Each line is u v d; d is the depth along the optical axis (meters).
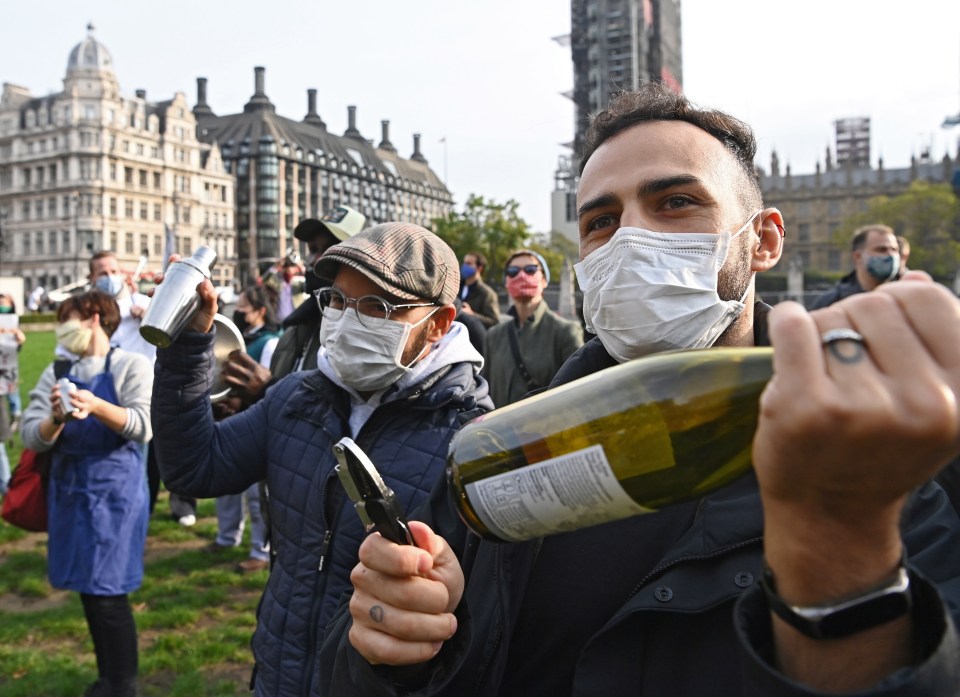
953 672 0.75
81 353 4.07
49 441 3.86
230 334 2.96
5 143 96.38
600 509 1.00
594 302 1.60
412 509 2.25
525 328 5.89
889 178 100.88
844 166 112.44
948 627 0.76
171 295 2.35
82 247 89.62
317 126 123.25
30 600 5.82
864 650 0.77
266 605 2.44
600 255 1.58
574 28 89.88
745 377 1.02
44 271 93.44
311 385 2.54
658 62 96.12
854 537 0.74
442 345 2.51
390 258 2.37
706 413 1.03
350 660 1.31
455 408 2.44
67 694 4.35
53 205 92.62
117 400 3.97
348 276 2.44
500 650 1.35
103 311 4.14
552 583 1.38
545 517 1.01
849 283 6.00
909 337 0.64
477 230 59.28
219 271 101.50
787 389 0.66
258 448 2.62
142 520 3.97
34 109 94.56
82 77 90.69
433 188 144.00
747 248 1.59
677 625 1.18
